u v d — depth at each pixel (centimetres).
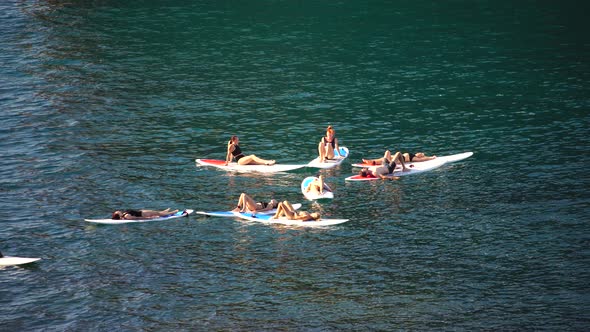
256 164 13288
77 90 17175
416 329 8425
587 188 11931
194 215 11444
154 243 10544
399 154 12794
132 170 13100
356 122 15375
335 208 11631
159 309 8931
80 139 14462
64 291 9325
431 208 11488
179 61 19325
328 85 17625
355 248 10325
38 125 15138
